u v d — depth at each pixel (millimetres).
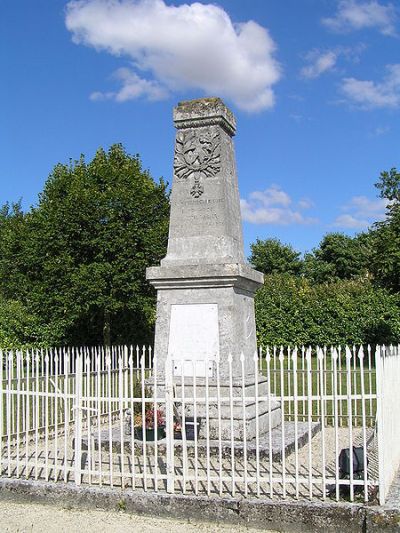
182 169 12109
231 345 10977
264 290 32562
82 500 7898
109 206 24016
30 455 10055
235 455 9484
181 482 8203
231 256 11594
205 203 11867
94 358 18000
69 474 8742
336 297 30297
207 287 11273
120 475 8008
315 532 7000
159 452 9766
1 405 8812
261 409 11164
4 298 30859
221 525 7285
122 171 25359
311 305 29047
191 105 12156
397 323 27438
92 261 24219
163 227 24281
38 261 24281
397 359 9078
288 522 7098
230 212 12047
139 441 9805
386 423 7684
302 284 37281
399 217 23156
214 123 12031
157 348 11422
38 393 8719
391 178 23516
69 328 26641
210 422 10375
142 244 24031
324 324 28406
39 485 8141
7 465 9258
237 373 10938
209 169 11953
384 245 23219
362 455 7801
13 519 7570
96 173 25125
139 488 7961
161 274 11391
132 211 24172
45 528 7250
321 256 57156
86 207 23797
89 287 22984
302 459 9656
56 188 25266
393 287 24109
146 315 25500
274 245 60625
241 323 11469
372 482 7258
